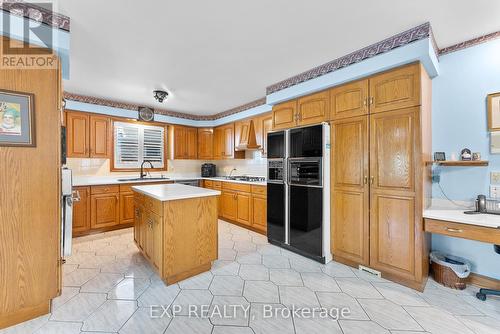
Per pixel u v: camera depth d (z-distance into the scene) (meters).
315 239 2.64
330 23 1.86
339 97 2.55
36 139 1.65
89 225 3.59
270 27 1.91
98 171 4.17
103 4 1.60
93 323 1.62
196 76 2.94
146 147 4.73
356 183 2.41
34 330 1.55
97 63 2.54
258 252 2.94
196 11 1.69
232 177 4.96
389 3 1.63
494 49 2.04
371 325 1.61
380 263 2.24
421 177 1.98
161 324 1.61
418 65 1.99
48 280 1.70
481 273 2.13
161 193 2.29
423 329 1.57
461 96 2.20
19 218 1.60
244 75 2.91
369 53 2.21
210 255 2.41
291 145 2.92
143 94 3.67
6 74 1.54
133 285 2.11
